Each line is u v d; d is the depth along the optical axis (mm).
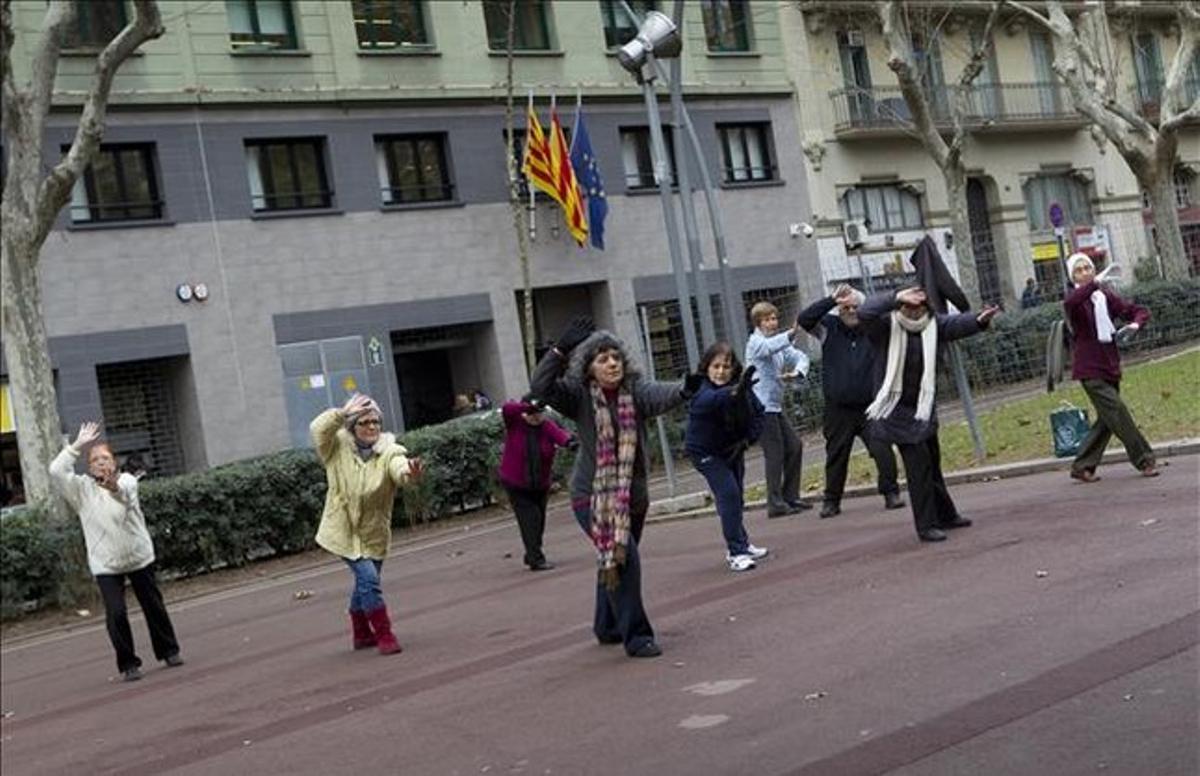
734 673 7383
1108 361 11648
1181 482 10984
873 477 15156
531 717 7203
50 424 19062
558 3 32625
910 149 38906
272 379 27188
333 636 11898
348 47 29203
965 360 23125
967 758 5332
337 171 28609
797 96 36688
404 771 6543
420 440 21906
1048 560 8891
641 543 13992
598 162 32562
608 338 8305
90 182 25734
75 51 25641
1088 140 43531
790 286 35562
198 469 26375
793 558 11000
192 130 26844
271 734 7980
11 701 11586
